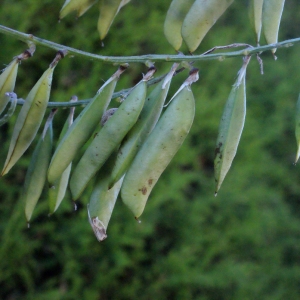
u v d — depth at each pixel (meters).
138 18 0.46
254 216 0.52
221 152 0.19
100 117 0.19
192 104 0.19
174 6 0.21
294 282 0.55
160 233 0.48
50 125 0.21
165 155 0.19
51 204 0.21
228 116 0.19
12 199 0.41
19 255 0.39
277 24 0.20
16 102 0.20
